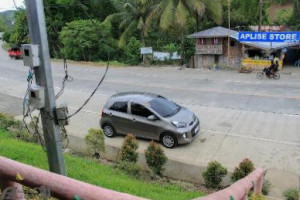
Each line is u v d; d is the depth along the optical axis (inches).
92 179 293.3
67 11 1806.1
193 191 345.4
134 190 281.6
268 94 791.1
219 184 350.3
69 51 1653.5
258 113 632.4
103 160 433.1
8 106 743.1
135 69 1355.8
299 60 1342.3
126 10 1518.2
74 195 57.1
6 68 1341.0
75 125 594.6
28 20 199.8
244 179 120.0
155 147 381.1
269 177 377.1
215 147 473.1
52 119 214.2
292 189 339.0
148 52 1496.1
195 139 504.7
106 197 53.6
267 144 476.7
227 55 1360.7
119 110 506.9
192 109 679.7
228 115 625.9
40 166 304.2
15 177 68.2
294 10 1676.9
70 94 855.1
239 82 970.1
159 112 480.1
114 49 1675.7
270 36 1192.2
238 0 1731.1
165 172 400.2
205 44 1392.7
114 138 519.8
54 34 1752.0
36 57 199.8
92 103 754.8
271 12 2158.0
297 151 449.7
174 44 1601.9
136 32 1707.7
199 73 1208.8
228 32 1347.2
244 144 479.8
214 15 1424.7
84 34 1608.0
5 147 362.3
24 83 1012.5
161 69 1358.3
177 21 1341.0
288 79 1010.1
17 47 1672.0
